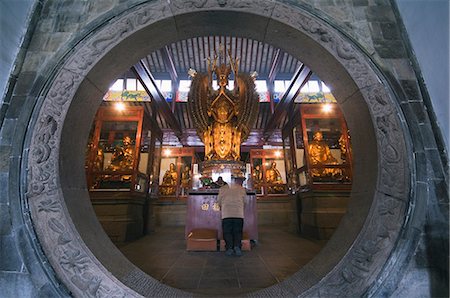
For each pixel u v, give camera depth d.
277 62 11.16
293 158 8.67
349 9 2.89
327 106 8.05
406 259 2.15
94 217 3.07
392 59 2.66
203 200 6.44
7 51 2.61
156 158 9.52
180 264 4.22
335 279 2.31
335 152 7.78
